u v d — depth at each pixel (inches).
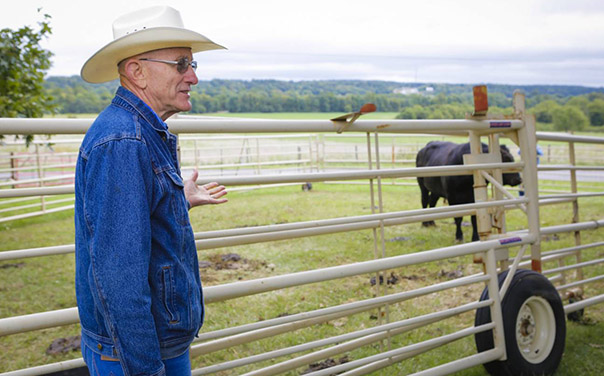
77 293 68.9
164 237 68.0
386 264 122.0
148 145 66.9
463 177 359.9
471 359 137.0
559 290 183.3
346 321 199.2
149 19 72.3
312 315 110.7
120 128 64.6
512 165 151.9
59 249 107.8
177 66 71.9
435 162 404.5
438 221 439.2
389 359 131.6
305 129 116.0
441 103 2487.7
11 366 170.7
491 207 153.1
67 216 503.8
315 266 287.4
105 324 63.7
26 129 89.3
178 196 69.5
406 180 753.0
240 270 282.2
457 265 280.4
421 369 157.8
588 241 341.4
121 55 70.4
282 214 469.1
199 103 2608.3
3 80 304.8
